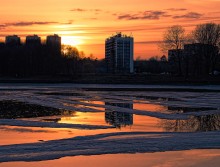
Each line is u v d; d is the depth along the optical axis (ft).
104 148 66.44
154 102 173.27
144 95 220.64
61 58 508.94
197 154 63.26
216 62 421.59
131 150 65.31
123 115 122.11
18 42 635.25
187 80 378.53
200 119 114.62
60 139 75.15
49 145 68.08
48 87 311.68
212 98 200.34
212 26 412.98
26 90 262.47
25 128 90.58
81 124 98.68
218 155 62.80
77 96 205.57
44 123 98.73
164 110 139.13
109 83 387.55
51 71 486.38
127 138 76.23
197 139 75.82
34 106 146.82
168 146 68.90
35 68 484.74
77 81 398.21
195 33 419.33
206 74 406.41
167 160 59.31
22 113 124.16
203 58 408.67
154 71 624.59
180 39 428.15
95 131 88.22
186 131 91.15
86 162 57.67
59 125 95.86
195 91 270.26
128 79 406.00
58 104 155.53
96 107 146.82
